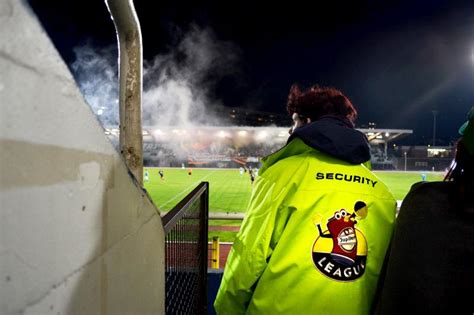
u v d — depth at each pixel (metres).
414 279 0.86
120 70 1.12
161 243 0.92
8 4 0.36
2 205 0.35
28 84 0.38
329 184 1.18
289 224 1.16
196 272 1.79
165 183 25.62
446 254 0.82
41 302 0.41
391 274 0.94
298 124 1.54
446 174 0.96
